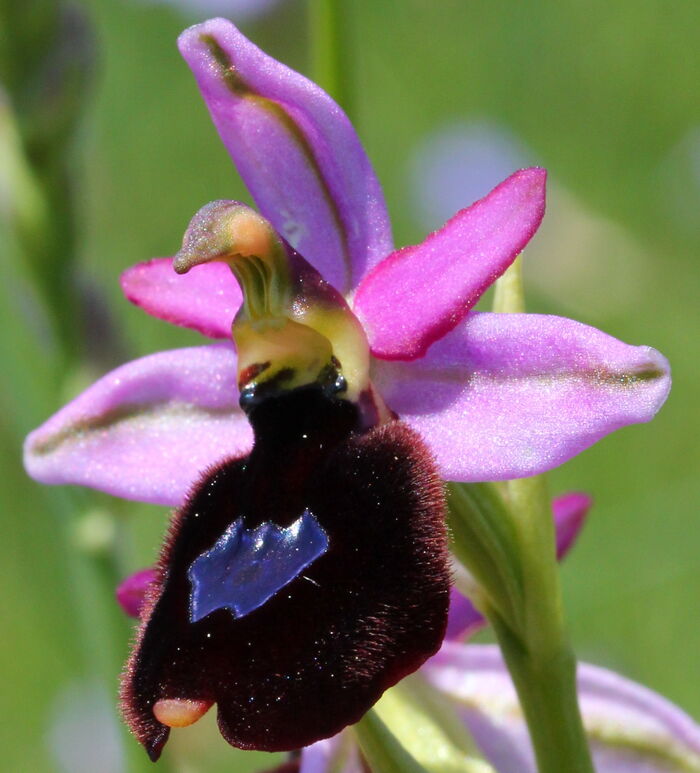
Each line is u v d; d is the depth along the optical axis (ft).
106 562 0.73
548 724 0.61
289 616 0.57
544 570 0.60
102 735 0.96
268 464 0.59
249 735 0.57
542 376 0.59
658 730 0.63
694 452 1.01
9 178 0.73
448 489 0.60
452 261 0.59
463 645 0.64
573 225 1.13
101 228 1.16
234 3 0.84
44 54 0.73
